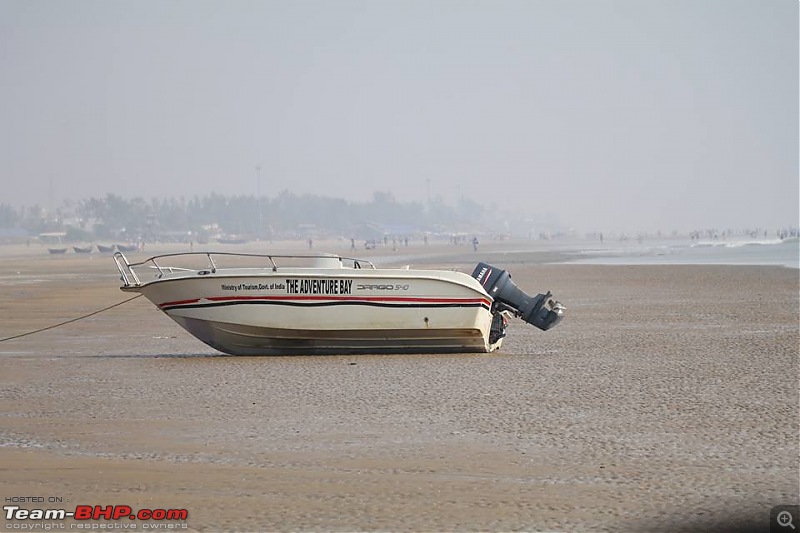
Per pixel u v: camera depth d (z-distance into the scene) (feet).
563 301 463.83
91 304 489.67
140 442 156.66
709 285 577.02
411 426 167.32
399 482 131.75
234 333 269.85
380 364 250.57
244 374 232.94
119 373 236.43
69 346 304.09
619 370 232.73
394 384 214.69
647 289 548.72
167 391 207.41
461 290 266.57
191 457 146.20
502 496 124.88
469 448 150.71
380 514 117.70
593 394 198.29
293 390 207.31
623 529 111.75
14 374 235.61
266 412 181.47
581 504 121.29
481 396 197.36
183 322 272.92
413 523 114.11
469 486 129.59
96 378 227.81
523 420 171.73
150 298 273.95
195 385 215.51
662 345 281.95
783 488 127.65
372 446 152.46
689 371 229.04
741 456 144.36
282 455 147.23
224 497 125.29
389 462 142.41
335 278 266.77
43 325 377.71
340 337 270.05
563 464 140.56
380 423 170.19
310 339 270.26
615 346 282.77
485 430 163.63
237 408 186.09
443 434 160.76
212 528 113.19
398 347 272.92
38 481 133.18
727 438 156.15
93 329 358.64
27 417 178.40
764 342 284.82
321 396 199.11
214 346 274.16
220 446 153.38
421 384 214.28
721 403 186.29
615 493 125.90
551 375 226.17
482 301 267.39
